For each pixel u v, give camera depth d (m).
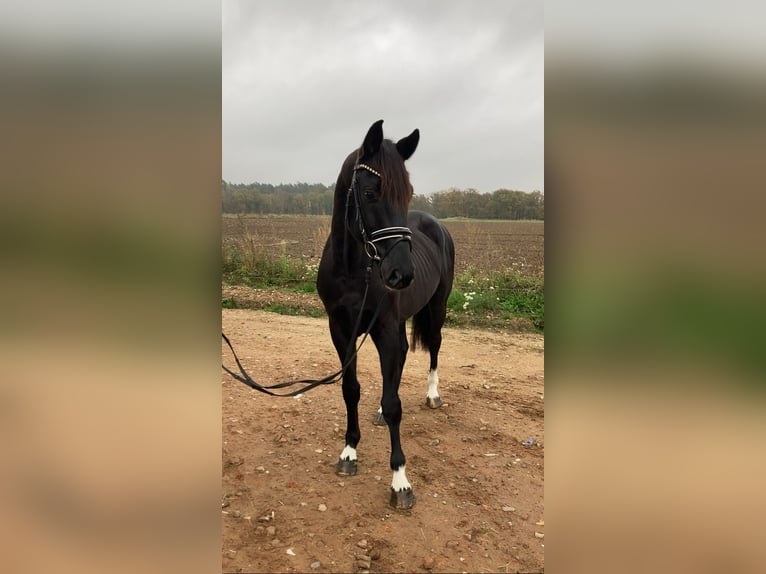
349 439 3.17
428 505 2.79
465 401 4.46
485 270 9.47
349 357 2.89
